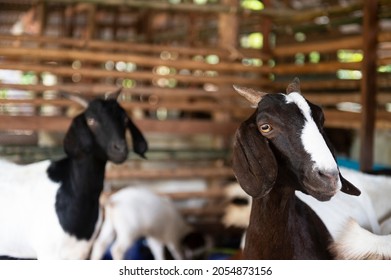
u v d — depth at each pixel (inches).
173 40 398.6
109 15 446.0
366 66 184.5
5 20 455.2
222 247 221.5
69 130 143.4
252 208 106.6
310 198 110.6
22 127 217.5
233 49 252.5
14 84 216.1
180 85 368.5
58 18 426.9
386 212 122.7
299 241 104.6
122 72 233.0
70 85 223.5
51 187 143.3
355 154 250.8
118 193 197.9
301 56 336.5
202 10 248.2
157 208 198.4
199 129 244.2
